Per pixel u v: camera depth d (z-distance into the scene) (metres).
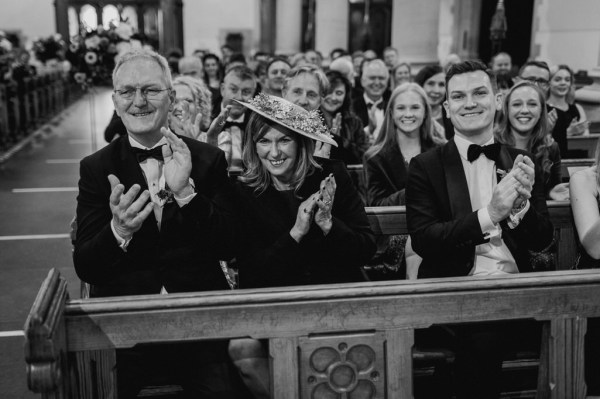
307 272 3.02
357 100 7.46
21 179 9.83
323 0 16.45
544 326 2.62
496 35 12.27
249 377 2.69
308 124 2.96
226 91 5.61
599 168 3.18
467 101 3.12
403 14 14.88
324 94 5.08
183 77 5.36
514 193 2.81
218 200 2.97
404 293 2.46
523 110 4.64
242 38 26.48
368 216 3.65
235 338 2.64
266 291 2.41
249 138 3.08
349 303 2.44
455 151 3.21
